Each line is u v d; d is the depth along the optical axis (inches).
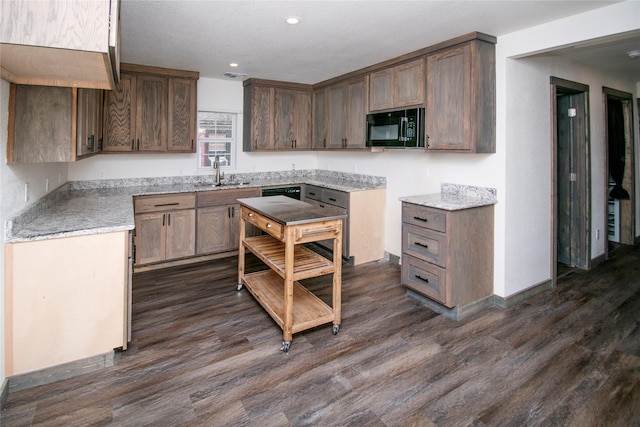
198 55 146.4
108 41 62.5
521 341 104.8
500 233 126.5
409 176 164.9
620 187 201.5
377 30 115.6
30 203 96.7
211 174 199.0
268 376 88.5
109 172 171.9
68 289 85.4
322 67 166.4
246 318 118.6
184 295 136.6
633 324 114.2
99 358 90.5
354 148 176.9
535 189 134.3
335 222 107.9
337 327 109.7
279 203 132.8
